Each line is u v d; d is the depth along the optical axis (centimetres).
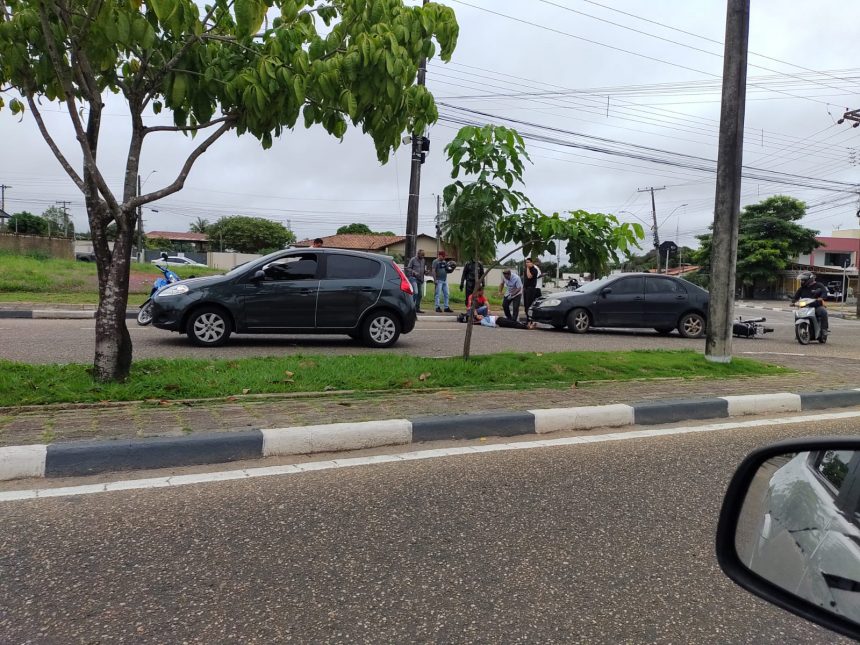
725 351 928
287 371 713
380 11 587
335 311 1023
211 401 608
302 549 356
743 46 876
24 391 583
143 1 538
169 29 557
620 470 506
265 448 502
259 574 328
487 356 873
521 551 363
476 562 348
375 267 1061
